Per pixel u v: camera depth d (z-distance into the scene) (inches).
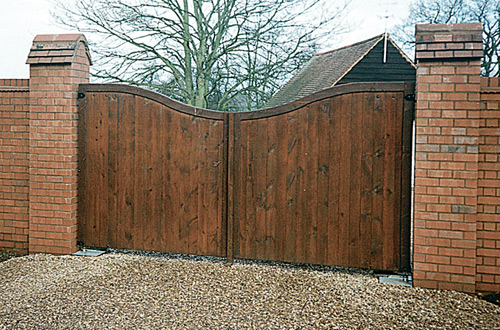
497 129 195.8
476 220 198.4
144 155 245.3
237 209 233.0
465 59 194.5
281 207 227.5
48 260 241.4
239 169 232.1
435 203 199.9
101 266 230.4
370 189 215.9
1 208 263.6
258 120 229.0
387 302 186.5
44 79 249.9
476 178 195.8
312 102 221.6
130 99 245.9
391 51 520.7
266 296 192.1
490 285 199.6
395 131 212.4
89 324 163.2
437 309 179.6
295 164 225.0
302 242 225.3
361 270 233.0
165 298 188.5
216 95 606.9
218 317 170.2
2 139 260.8
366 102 215.0
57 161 250.2
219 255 237.1
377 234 215.8
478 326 164.7
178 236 242.4
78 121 253.4
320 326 163.6
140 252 263.9
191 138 238.8
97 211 253.0
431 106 198.7
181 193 241.1
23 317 169.0
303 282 209.9
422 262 202.5
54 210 252.2
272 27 553.6
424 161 200.4
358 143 216.7
